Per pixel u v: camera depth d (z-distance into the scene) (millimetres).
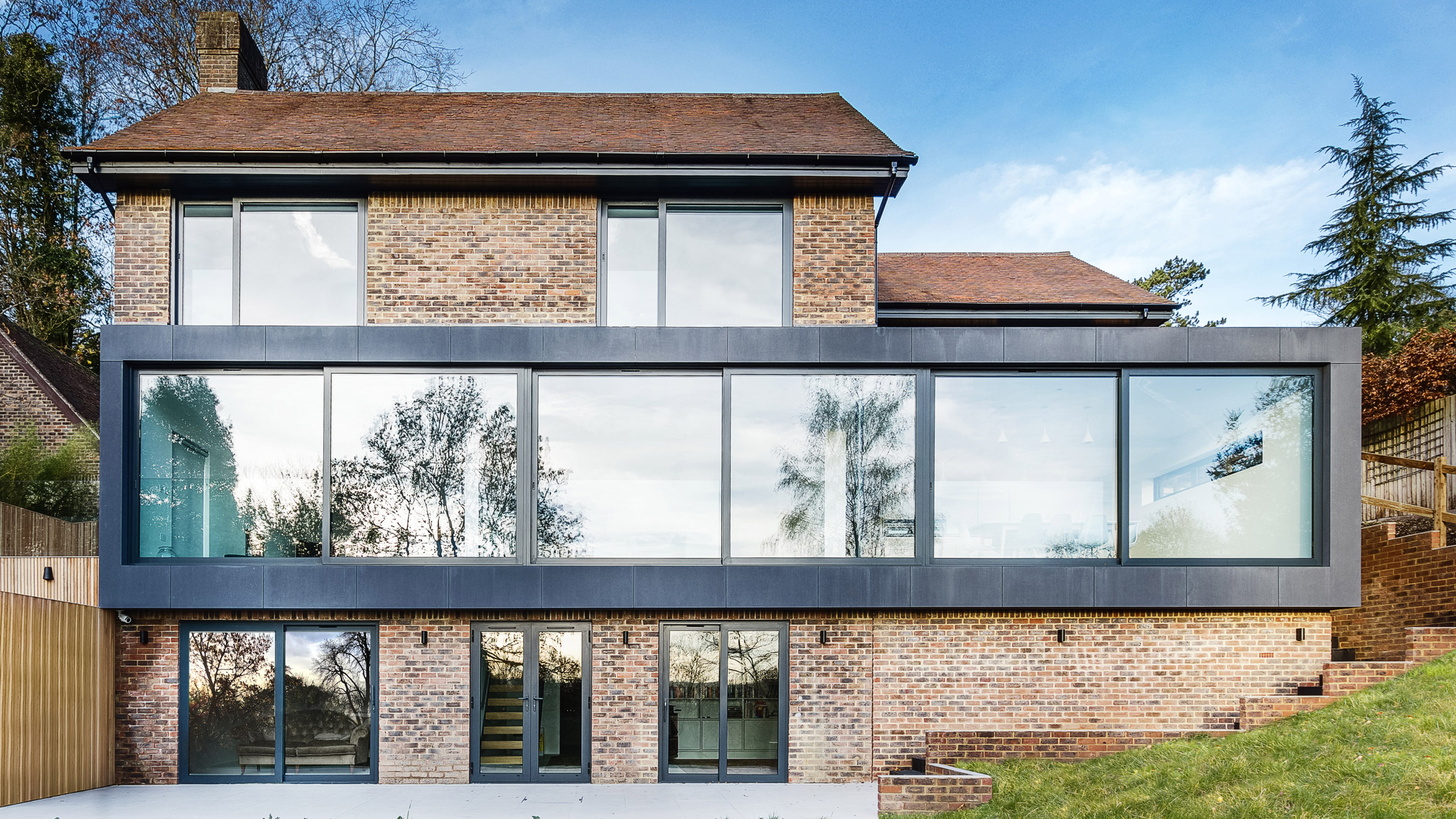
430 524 9570
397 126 10984
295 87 22078
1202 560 9508
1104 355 9555
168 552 9531
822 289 10094
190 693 9570
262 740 9570
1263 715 9078
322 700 9625
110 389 9320
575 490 9688
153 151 9281
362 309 9992
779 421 9727
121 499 9273
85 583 9359
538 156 9508
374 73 22984
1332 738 7855
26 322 22188
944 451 9773
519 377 9688
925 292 11961
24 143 22656
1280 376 9648
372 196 9977
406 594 9297
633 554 9648
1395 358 14719
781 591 9375
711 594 9375
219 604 9227
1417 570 9945
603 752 9562
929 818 7703
